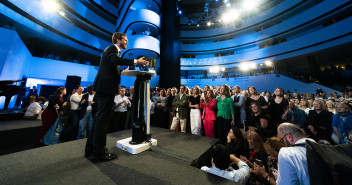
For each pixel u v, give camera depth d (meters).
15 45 6.25
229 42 16.03
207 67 16.58
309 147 0.75
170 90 4.20
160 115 3.84
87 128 3.18
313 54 11.22
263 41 14.20
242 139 2.09
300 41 11.27
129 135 2.37
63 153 1.53
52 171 1.16
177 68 9.93
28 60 8.13
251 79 13.45
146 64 1.65
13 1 6.87
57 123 2.97
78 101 3.34
